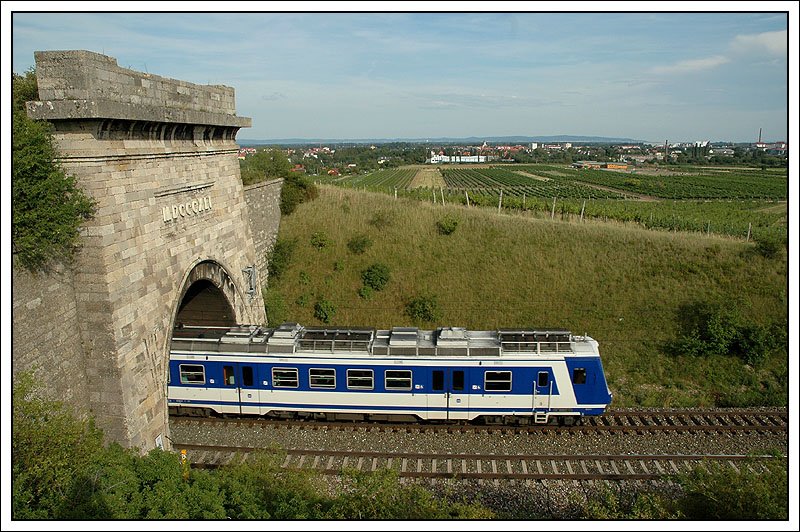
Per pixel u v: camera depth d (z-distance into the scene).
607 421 17.23
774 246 25.58
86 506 9.98
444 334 16.52
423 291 26.83
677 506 11.78
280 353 16.47
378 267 27.39
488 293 26.42
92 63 12.49
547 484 13.84
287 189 31.44
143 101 14.67
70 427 10.74
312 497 11.58
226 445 15.89
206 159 18.27
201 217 18.03
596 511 11.05
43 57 12.29
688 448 15.59
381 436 16.31
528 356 16.05
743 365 21.58
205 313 20.64
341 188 35.94
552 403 16.22
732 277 25.19
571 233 29.12
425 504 10.61
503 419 16.83
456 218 30.91
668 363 21.94
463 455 14.95
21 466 9.78
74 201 12.53
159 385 15.52
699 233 31.56
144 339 14.80
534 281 26.64
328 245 29.52
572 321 24.53
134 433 14.22
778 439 16.00
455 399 16.33
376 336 17.34
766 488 10.83
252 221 26.89
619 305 24.89
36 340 12.17
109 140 13.34
